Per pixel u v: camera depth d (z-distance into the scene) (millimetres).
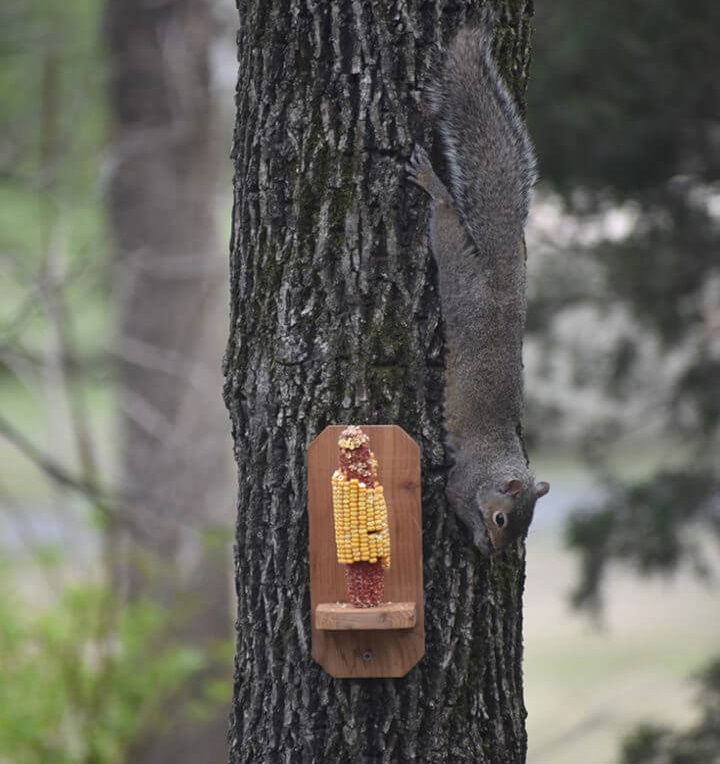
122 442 18359
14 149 17078
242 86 6484
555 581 25188
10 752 11328
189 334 18375
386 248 6258
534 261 14086
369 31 6199
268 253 6348
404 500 6238
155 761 16781
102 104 18547
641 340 14008
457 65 6441
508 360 7125
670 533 12758
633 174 12664
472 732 6371
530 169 7105
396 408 6297
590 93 12289
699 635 22484
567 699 19844
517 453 7184
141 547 14453
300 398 6297
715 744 12219
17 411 25062
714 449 13625
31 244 17672
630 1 11945
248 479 6484
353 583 6188
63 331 14992
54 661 11570
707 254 13180
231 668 16750
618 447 14227
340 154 6227
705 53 12102
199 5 18578
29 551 13383
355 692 6285
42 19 17688
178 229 18359
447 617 6367
